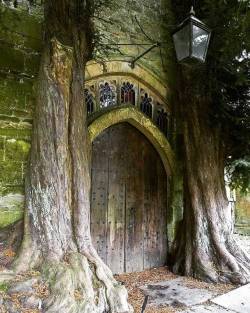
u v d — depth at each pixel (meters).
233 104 5.53
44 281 3.09
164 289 4.34
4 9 4.03
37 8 4.29
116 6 5.10
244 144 5.41
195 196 5.23
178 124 5.76
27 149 4.04
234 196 8.66
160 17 5.74
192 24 3.68
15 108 4.00
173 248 5.51
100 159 5.00
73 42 3.89
